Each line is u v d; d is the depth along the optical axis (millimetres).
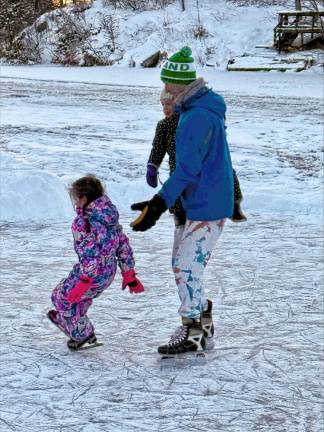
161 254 7836
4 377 4660
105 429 3994
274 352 5164
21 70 35625
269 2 40219
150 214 4441
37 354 5055
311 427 4062
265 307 6145
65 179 10812
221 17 38781
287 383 4648
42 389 4492
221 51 36188
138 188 10539
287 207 10156
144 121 17922
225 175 4691
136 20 39750
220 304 6211
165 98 4680
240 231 8961
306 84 27438
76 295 4730
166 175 11531
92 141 14750
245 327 5664
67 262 7461
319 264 7508
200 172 4633
